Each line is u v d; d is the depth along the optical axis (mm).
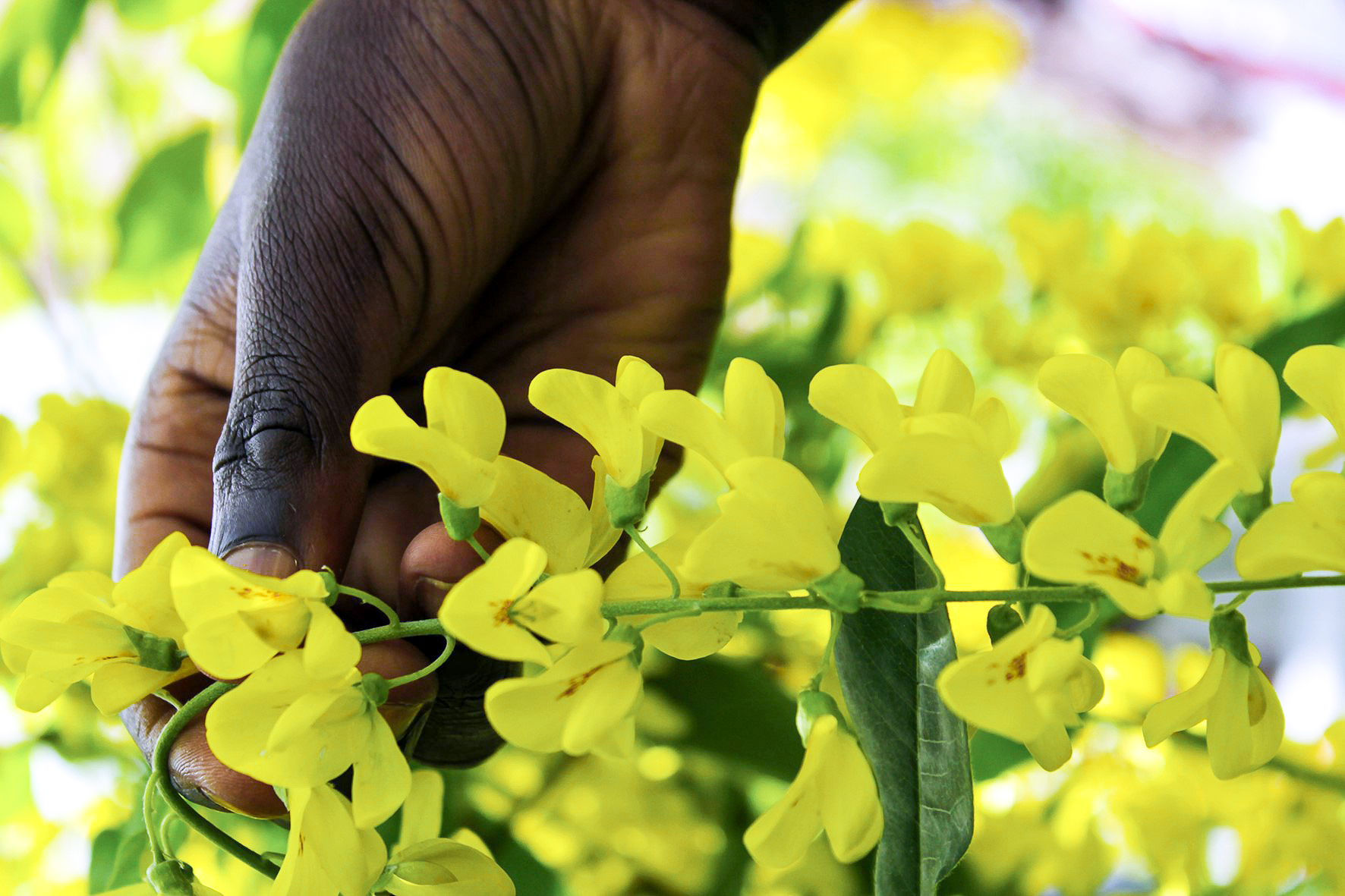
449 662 501
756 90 647
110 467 625
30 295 723
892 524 442
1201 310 636
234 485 499
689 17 625
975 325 649
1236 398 421
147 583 431
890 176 1759
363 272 544
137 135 756
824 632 604
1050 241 654
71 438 625
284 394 511
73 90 745
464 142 570
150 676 446
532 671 518
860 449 631
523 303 620
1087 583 409
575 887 583
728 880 580
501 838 563
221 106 727
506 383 610
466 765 530
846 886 569
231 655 422
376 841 435
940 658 446
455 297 587
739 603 431
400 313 558
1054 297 647
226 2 738
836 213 802
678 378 625
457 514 440
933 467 415
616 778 587
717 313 632
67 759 577
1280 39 2059
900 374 661
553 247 621
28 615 435
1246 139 1969
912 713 445
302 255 537
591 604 415
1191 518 410
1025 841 583
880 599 421
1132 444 430
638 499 444
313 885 430
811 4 649
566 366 614
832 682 583
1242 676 427
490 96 577
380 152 556
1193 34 2053
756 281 696
